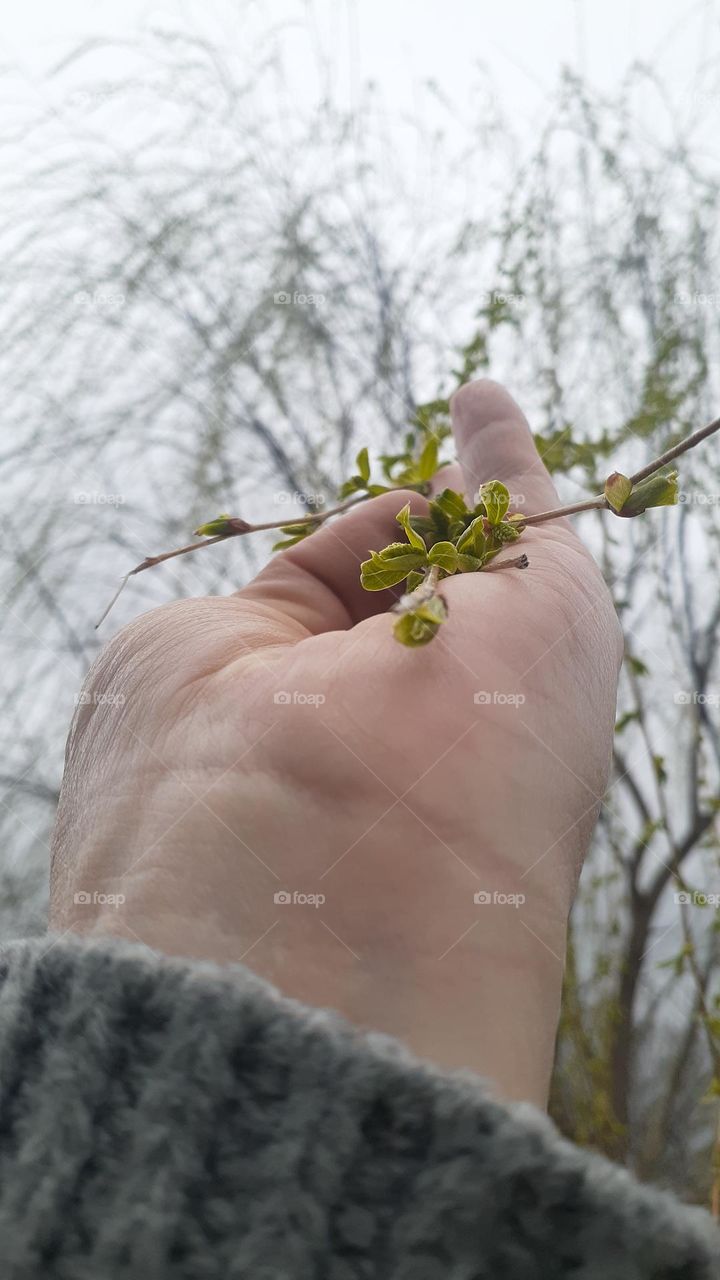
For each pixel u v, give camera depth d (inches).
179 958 4.1
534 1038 4.5
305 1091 3.7
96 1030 3.9
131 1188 3.7
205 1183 3.6
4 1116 4.0
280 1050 3.8
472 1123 3.6
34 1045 4.1
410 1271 3.4
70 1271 3.6
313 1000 4.3
